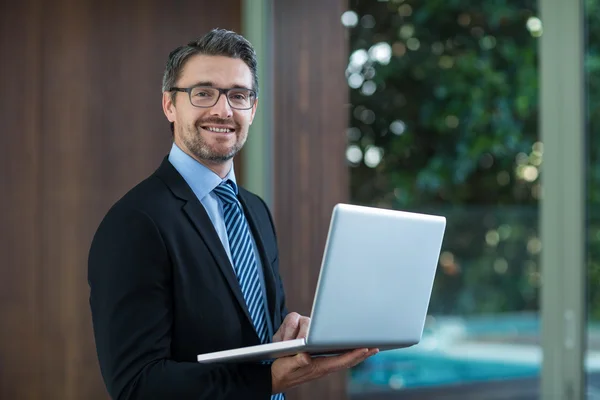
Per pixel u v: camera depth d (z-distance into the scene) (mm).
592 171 3908
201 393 1529
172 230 1630
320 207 3453
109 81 3168
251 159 3352
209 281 1647
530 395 4094
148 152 3215
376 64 3871
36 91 3088
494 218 4105
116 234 1600
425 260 1581
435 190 4020
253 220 1863
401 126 3945
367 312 1491
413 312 1592
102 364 1587
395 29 3910
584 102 3906
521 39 4117
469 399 4027
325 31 3479
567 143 3910
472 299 4059
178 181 1720
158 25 3229
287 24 3400
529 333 4090
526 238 4113
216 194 1782
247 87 1752
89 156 3143
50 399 3092
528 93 4117
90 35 3145
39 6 3092
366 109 3861
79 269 3133
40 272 3090
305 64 3434
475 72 4102
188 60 1740
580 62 3896
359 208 1451
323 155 3467
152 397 1522
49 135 3102
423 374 3965
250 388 1556
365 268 1471
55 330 3104
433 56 4012
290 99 3404
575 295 3881
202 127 1728
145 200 1646
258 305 1761
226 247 1761
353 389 3814
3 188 3053
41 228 3092
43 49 3094
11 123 3062
